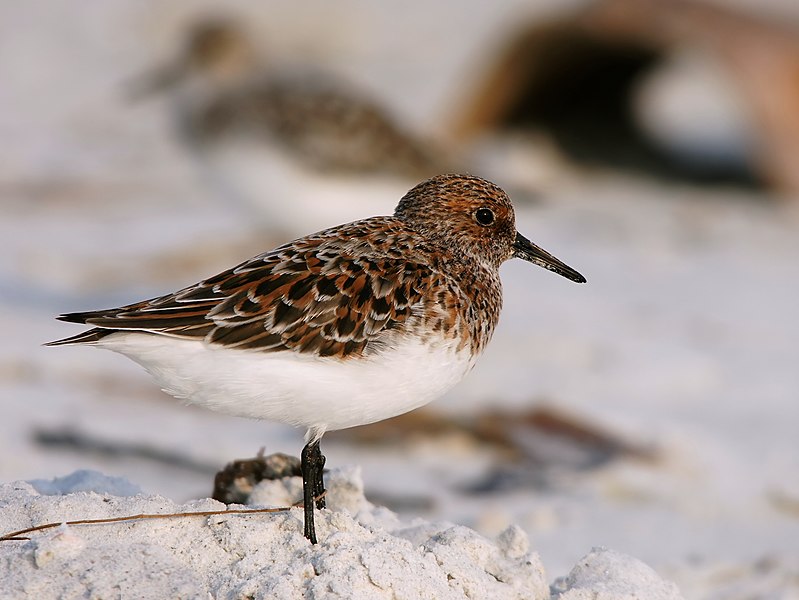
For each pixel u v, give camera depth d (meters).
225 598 5.85
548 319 14.79
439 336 7.02
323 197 14.66
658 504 10.30
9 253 16.75
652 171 23.92
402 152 14.93
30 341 13.14
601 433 11.39
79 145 22.97
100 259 16.62
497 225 8.04
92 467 10.19
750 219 20.53
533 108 25.17
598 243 18.53
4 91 25.98
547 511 9.87
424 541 6.62
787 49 21.78
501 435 11.41
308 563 5.96
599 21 22.91
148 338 6.50
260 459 7.55
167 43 29.53
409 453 11.24
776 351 14.20
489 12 33.12
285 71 15.99
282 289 6.77
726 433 11.76
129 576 5.87
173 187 20.61
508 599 6.27
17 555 5.98
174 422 11.40
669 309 15.55
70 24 30.50
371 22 31.48
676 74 28.39
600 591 6.50
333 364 6.75
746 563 8.89
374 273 6.98
